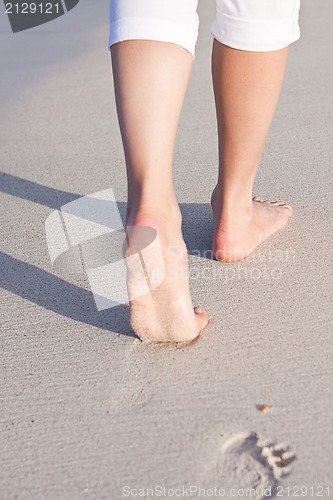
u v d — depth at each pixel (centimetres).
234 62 193
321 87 360
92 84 393
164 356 191
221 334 198
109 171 297
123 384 183
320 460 159
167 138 170
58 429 172
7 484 159
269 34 189
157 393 180
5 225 262
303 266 225
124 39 168
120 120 171
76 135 334
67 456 165
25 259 241
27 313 214
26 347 200
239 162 211
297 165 286
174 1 169
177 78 169
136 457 163
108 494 155
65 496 155
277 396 176
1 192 287
